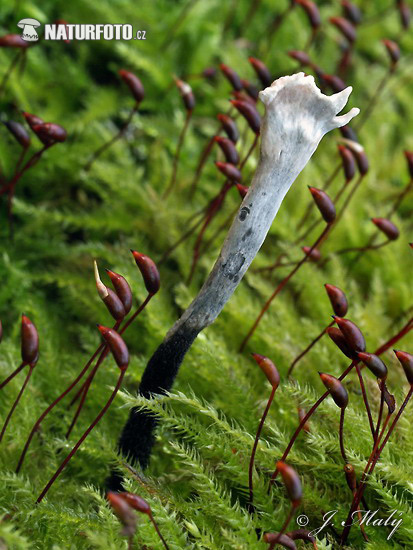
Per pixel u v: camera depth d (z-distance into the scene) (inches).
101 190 4.7
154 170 4.8
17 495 3.5
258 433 3.4
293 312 4.3
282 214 4.6
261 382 4.0
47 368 3.9
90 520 3.4
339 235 4.6
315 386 3.9
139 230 4.6
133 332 4.2
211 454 3.6
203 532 3.4
